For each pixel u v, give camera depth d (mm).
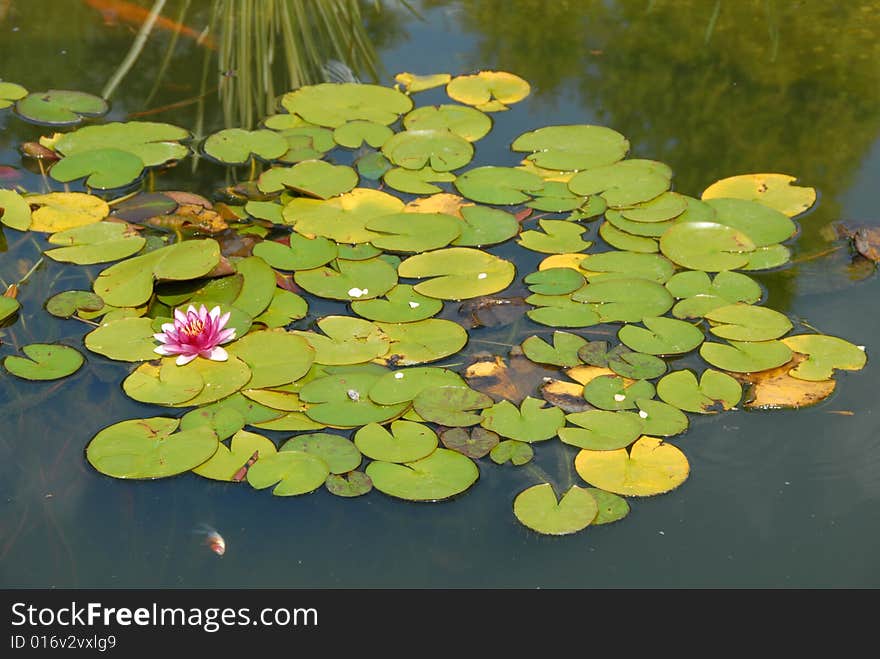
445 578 1765
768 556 1801
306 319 2348
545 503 1880
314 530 1833
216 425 2029
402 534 1831
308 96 3334
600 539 1833
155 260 2482
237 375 2143
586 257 2586
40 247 2598
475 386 2160
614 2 4137
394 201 2791
